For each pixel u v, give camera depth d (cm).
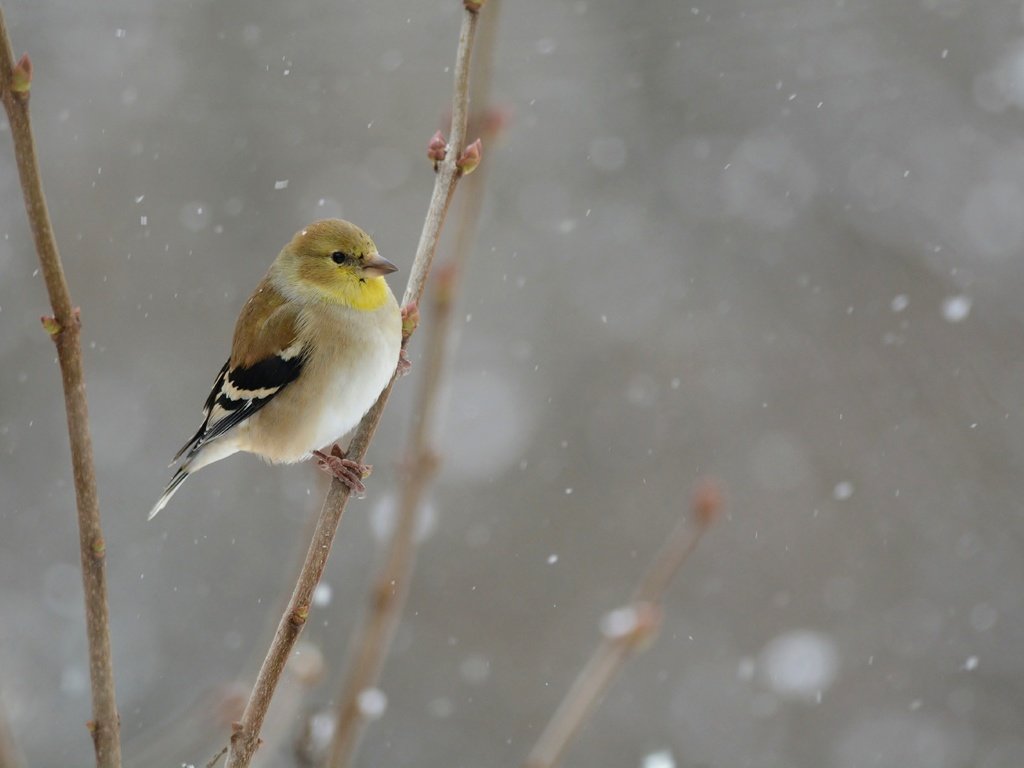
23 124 354
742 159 1875
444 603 1517
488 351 1719
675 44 1886
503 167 1853
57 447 1491
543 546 1576
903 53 1895
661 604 1525
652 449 1647
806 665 1455
